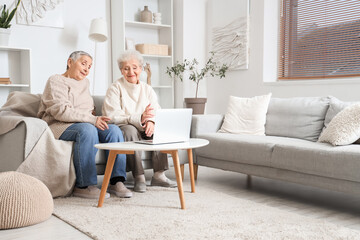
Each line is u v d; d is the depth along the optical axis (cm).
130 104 296
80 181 250
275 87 418
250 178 332
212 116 341
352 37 365
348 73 370
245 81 459
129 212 216
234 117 336
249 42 451
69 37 451
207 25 516
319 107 295
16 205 190
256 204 237
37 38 430
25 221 192
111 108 287
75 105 278
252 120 327
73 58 284
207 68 477
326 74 389
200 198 251
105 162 271
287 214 214
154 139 226
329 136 245
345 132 235
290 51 425
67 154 248
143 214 212
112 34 479
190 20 501
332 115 280
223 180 323
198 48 511
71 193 259
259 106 330
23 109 282
